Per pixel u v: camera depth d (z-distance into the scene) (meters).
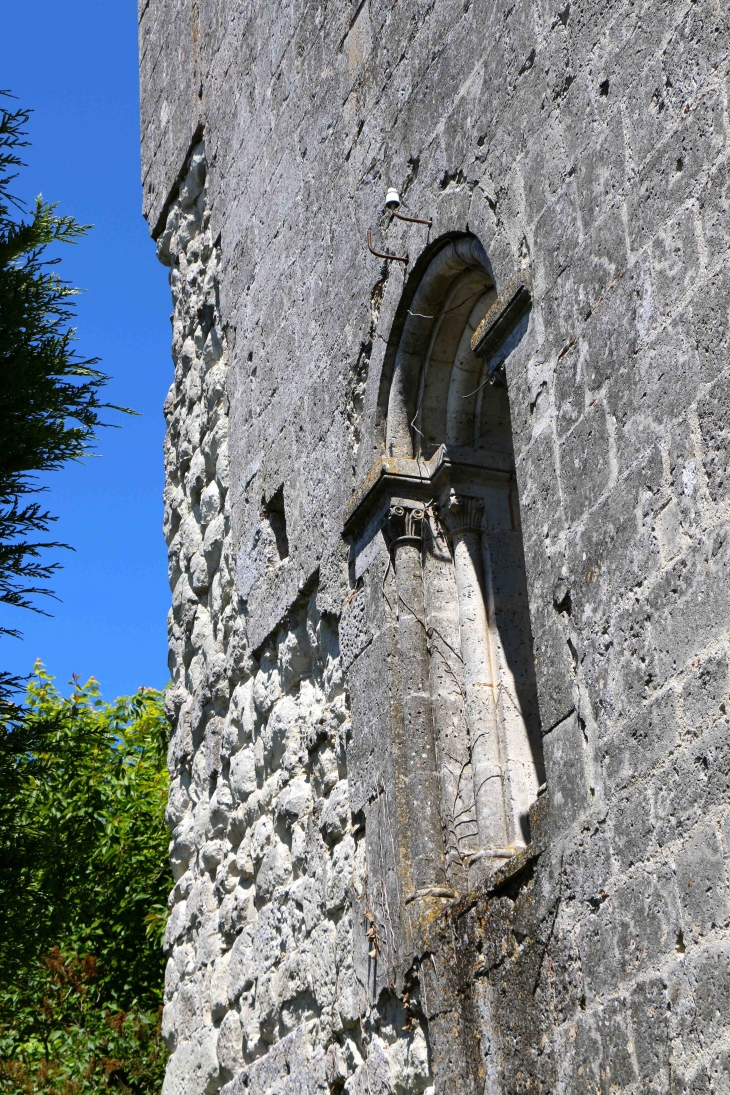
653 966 4.46
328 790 7.37
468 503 6.75
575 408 5.39
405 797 6.43
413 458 7.01
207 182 10.73
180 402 10.81
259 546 8.74
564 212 5.67
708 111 4.89
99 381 7.92
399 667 6.70
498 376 6.06
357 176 7.90
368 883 6.63
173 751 9.95
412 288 7.06
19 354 7.67
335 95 8.41
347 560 7.45
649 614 4.78
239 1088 7.79
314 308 8.34
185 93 11.41
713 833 4.30
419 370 7.15
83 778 16.06
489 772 6.24
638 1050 4.46
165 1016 9.11
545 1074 4.95
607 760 4.86
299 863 7.58
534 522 5.54
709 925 4.25
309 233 8.59
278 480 8.59
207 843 8.94
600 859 4.80
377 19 7.92
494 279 6.13
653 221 5.09
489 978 5.40
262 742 8.35
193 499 10.30
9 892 7.28
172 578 10.49
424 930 5.95
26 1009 13.75
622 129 5.37
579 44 5.75
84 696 18.73
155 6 12.62
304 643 8.00
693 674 4.52
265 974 7.74
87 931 15.58
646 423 4.96
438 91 7.02
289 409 8.55
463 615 6.61
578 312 5.46
